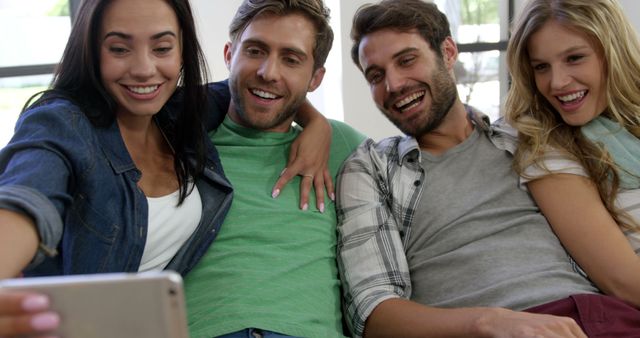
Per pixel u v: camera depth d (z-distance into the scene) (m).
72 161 1.14
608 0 1.51
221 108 1.62
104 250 1.20
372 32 1.57
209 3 2.38
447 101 1.57
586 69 1.49
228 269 1.37
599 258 1.41
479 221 1.50
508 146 1.56
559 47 1.49
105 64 1.23
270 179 1.52
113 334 0.67
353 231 1.50
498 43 3.09
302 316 1.36
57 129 1.14
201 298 1.36
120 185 1.24
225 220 1.43
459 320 1.30
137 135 1.34
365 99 2.64
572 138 1.54
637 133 1.53
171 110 1.41
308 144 1.56
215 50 2.42
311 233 1.47
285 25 1.50
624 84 1.51
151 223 1.29
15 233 0.94
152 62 1.24
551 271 1.42
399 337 1.36
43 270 1.20
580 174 1.49
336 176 1.62
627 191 1.49
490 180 1.54
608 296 1.40
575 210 1.46
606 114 1.55
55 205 1.04
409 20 1.54
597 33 1.47
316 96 2.70
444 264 1.48
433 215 1.52
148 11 1.23
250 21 1.52
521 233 1.48
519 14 1.58
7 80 2.19
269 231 1.43
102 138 1.24
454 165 1.56
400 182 1.55
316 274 1.44
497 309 1.29
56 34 2.29
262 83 1.51
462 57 3.03
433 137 1.61
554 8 1.50
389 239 1.50
